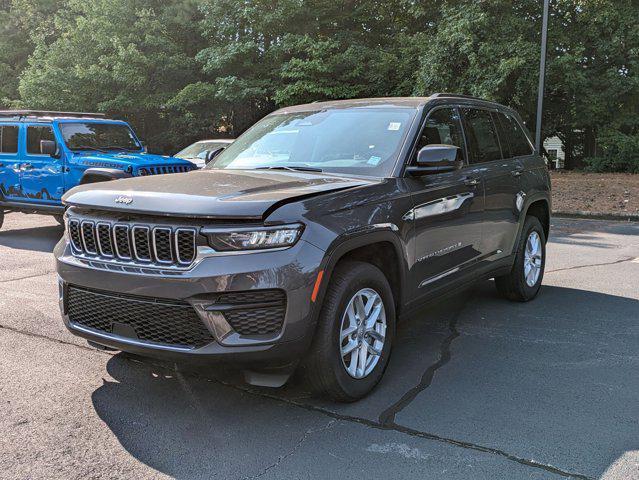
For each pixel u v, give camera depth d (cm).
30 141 1012
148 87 2178
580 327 518
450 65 1820
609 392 381
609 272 747
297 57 2170
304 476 284
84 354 445
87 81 2125
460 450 308
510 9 1869
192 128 2197
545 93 2045
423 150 405
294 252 320
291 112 518
